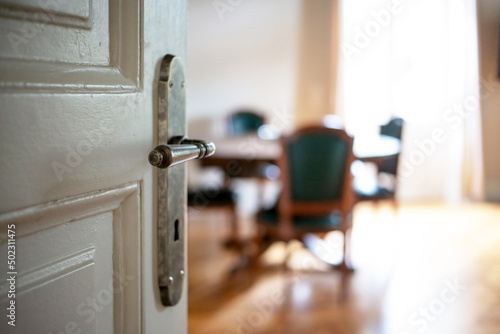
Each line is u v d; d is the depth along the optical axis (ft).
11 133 1.41
